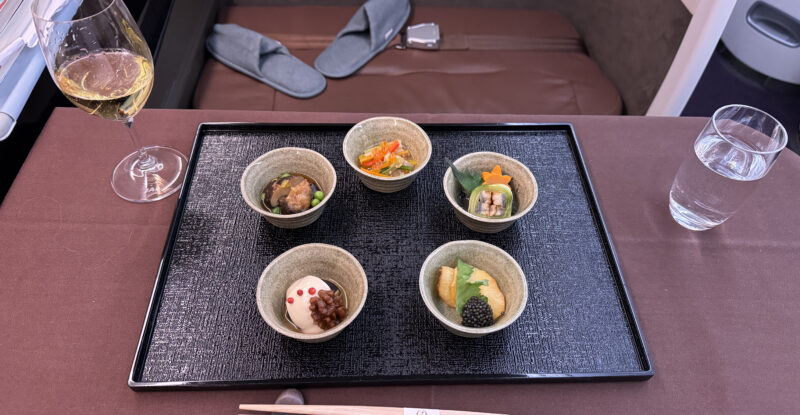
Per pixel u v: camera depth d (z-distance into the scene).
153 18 1.55
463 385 0.71
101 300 0.76
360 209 0.89
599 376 0.70
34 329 0.73
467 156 0.87
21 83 0.93
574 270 0.82
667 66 1.40
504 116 1.04
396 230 0.87
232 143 0.97
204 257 0.81
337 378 0.70
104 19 0.76
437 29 1.73
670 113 1.44
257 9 1.84
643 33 1.49
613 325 0.76
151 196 0.88
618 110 1.59
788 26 2.05
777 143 0.81
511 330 0.75
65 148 0.95
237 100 1.53
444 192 0.88
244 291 0.78
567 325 0.76
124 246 0.82
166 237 0.84
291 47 1.70
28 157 0.93
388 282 0.80
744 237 0.87
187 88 1.51
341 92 1.57
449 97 1.57
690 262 0.84
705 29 1.26
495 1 1.89
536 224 0.88
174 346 0.72
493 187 0.84
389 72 1.63
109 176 0.91
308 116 1.01
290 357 0.71
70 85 0.75
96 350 0.71
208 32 1.68
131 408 0.67
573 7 1.84
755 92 2.14
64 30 0.73
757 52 2.17
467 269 0.73
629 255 0.84
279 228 0.86
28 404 0.66
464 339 0.74
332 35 1.74
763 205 0.91
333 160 0.96
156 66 1.48
